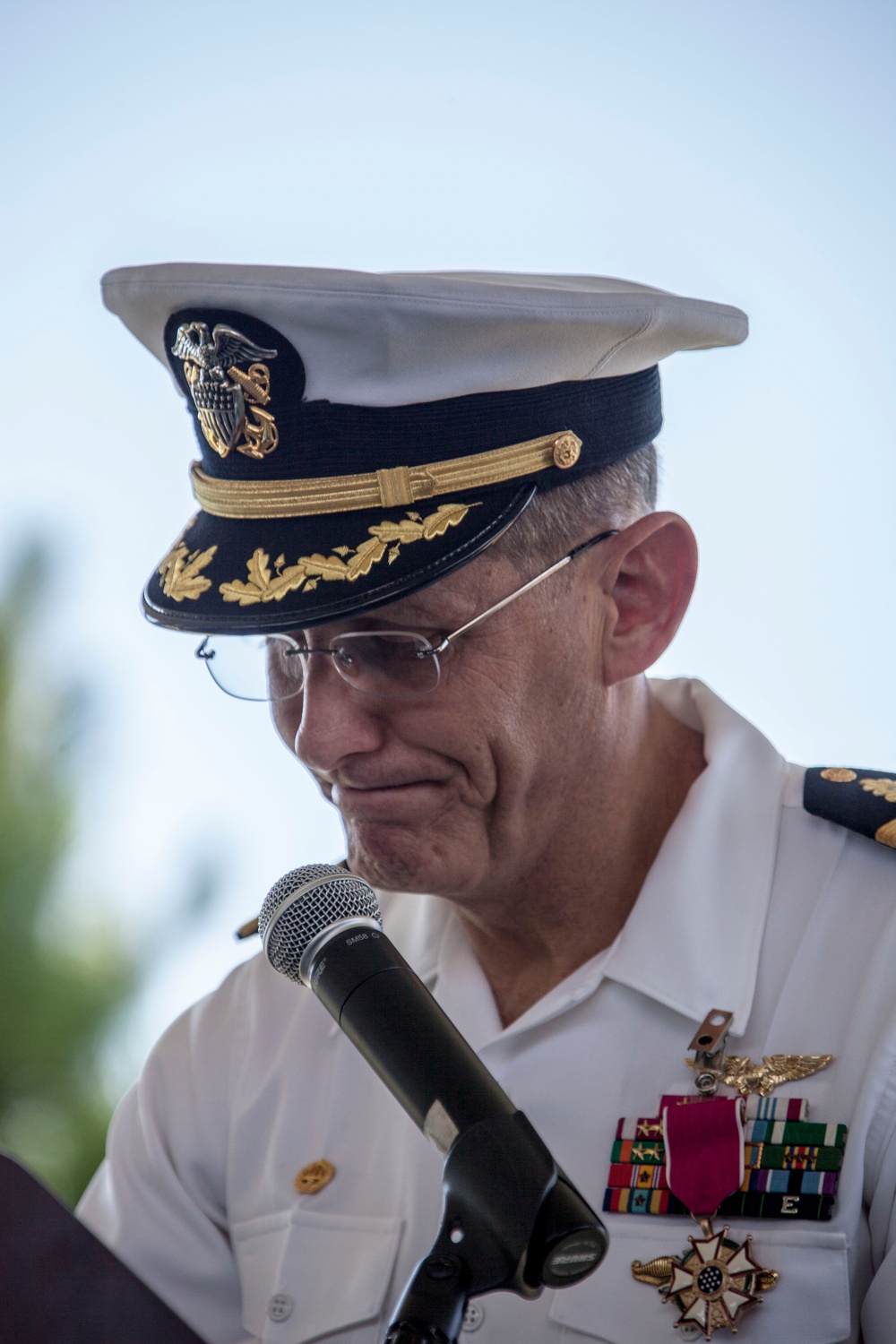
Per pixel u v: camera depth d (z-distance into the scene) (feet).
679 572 18.10
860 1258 16.46
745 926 18.29
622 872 19.08
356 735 16.76
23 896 35.35
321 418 16.80
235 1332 19.90
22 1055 34.76
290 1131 19.95
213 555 17.20
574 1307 16.90
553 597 17.13
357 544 16.48
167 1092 21.49
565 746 17.66
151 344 18.74
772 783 19.60
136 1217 20.70
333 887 14.53
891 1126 16.34
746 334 18.81
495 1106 12.61
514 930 19.33
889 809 18.58
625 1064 18.11
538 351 16.89
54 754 36.50
